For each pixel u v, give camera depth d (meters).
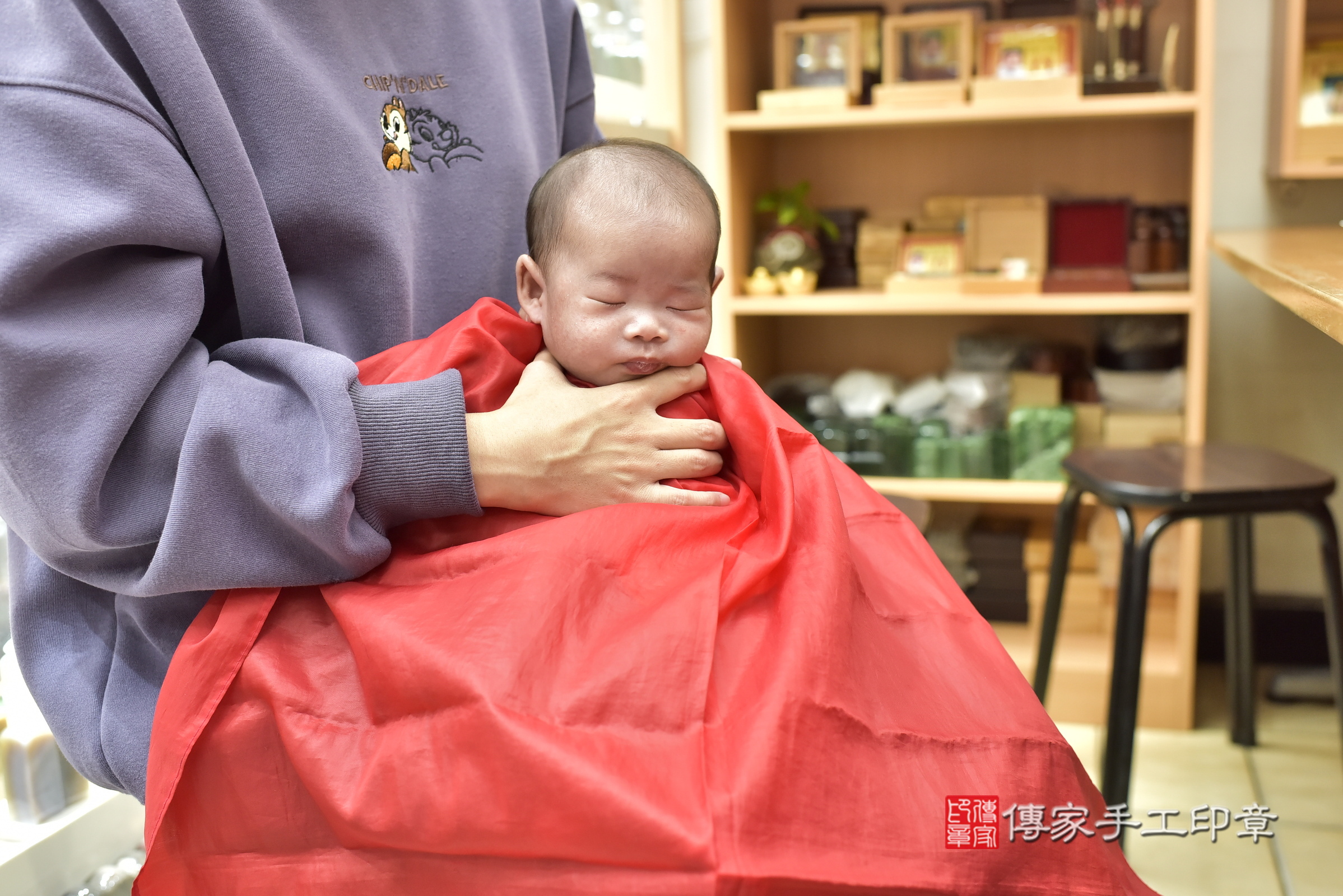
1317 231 2.11
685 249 0.87
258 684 0.73
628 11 2.44
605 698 0.67
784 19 2.76
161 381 0.74
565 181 0.90
